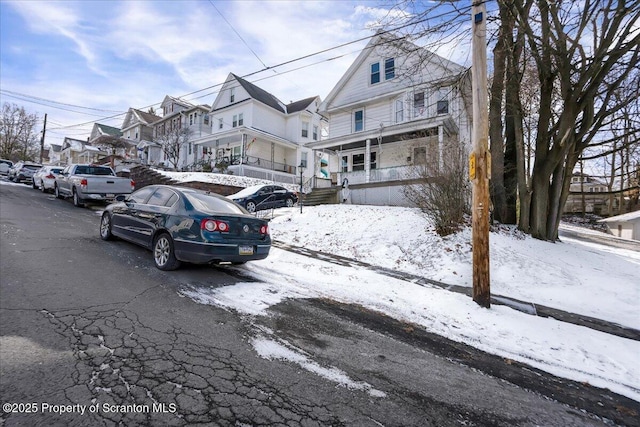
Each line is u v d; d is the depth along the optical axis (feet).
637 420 7.77
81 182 37.09
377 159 61.72
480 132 14.40
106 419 6.23
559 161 28.55
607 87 28.45
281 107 104.01
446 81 28.02
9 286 12.40
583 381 9.39
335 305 13.98
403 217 31.91
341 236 28.71
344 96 67.36
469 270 20.29
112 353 8.55
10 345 8.49
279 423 6.58
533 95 39.83
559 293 17.81
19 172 65.21
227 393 7.38
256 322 11.44
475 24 14.33
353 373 8.80
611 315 15.23
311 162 103.60
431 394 8.17
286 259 21.65
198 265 17.90
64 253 17.57
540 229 29.45
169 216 16.34
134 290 13.25
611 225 66.03
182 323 10.73
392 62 59.52
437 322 12.85
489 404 7.97
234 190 57.36
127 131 141.49
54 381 7.22
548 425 7.39
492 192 32.94
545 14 22.25
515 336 11.97
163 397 7.01
